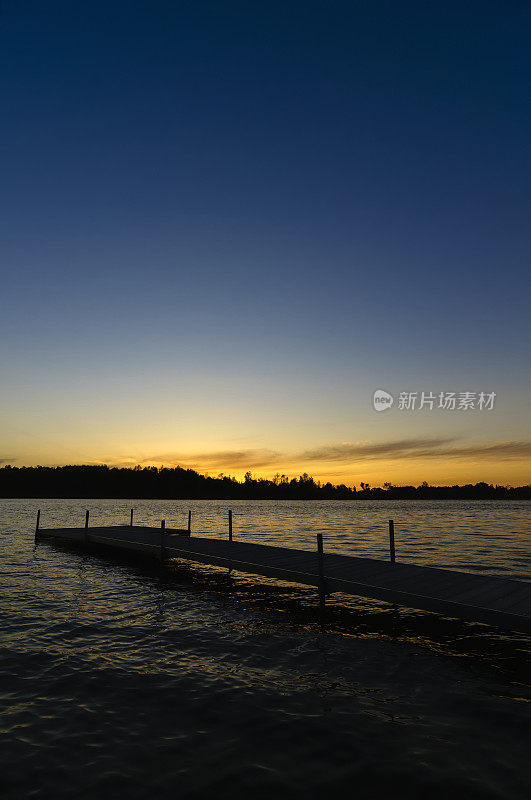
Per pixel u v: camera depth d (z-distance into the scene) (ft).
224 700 22.76
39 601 42.47
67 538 83.97
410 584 38.32
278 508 368.07
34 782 15.83
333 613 41.22
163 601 44.50
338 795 15.38
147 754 17.74
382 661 29.27
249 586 53.01
